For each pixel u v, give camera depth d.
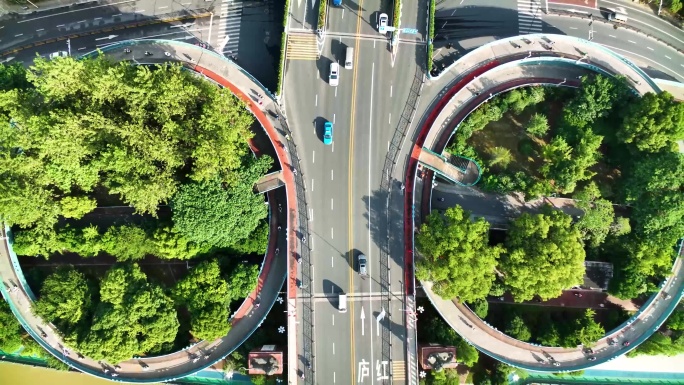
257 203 87.75
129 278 86.88
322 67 95.06
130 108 82.06
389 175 92.81
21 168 83.31
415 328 88.50
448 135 94.19
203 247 90.62
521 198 97.06
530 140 98.38
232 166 84.69
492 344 90.81
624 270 90.94
